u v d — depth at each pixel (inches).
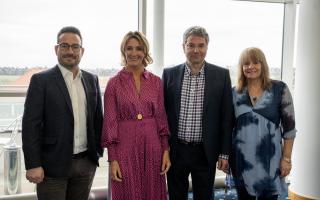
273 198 88.7
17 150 119.6
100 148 84.8
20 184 122.4
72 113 75.7
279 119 87.5
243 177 88.0
